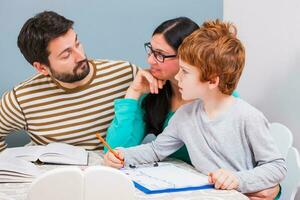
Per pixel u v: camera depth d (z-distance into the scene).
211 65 1.23
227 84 1.27
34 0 1.87
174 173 1.27
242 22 2.14
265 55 2.02
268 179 1.20
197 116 1.34
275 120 1.98
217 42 1.24
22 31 1.56
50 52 1.53
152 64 1.51
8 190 1.15
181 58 1.27
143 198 1.08
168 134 1.42
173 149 1.44
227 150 1.28
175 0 2.08
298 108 1.85
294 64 1.87
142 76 1.60
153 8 2.04
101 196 0.88
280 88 1.95
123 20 1.99
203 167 1.31
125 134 1.59
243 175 1.19
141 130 1.63
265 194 1.22
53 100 1.66
